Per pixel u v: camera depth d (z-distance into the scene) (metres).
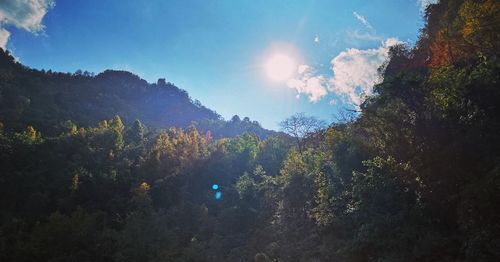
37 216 57.06
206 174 68.25
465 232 17.62
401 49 48.09
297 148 64.19
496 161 18.17
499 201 16.34
